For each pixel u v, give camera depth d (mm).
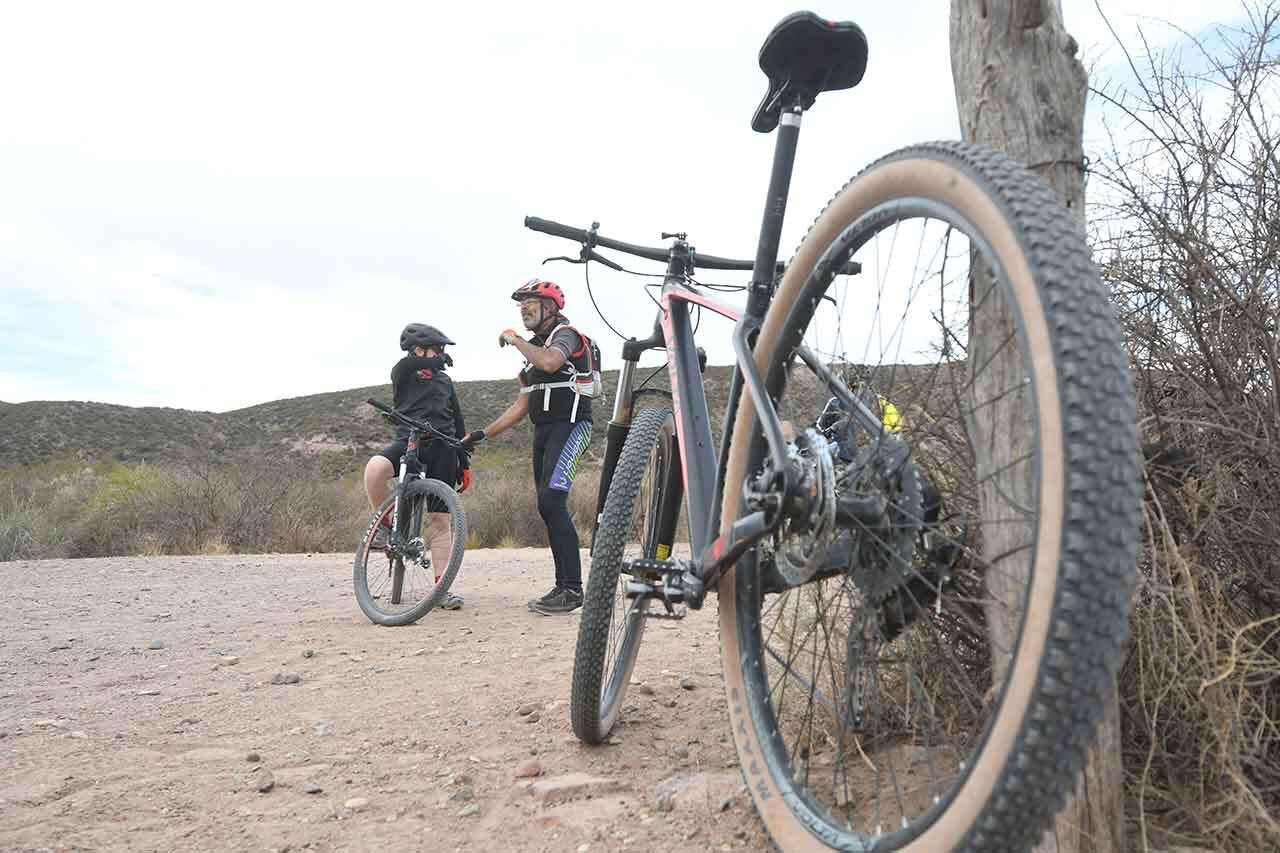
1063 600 1078
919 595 1681
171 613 6137
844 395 1877
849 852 1572
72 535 14539
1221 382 2113
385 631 5215
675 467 2924
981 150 1438
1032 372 1188
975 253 1699
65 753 2920
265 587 7688
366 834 2244
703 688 3475
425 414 6180
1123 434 1098
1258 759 1808
